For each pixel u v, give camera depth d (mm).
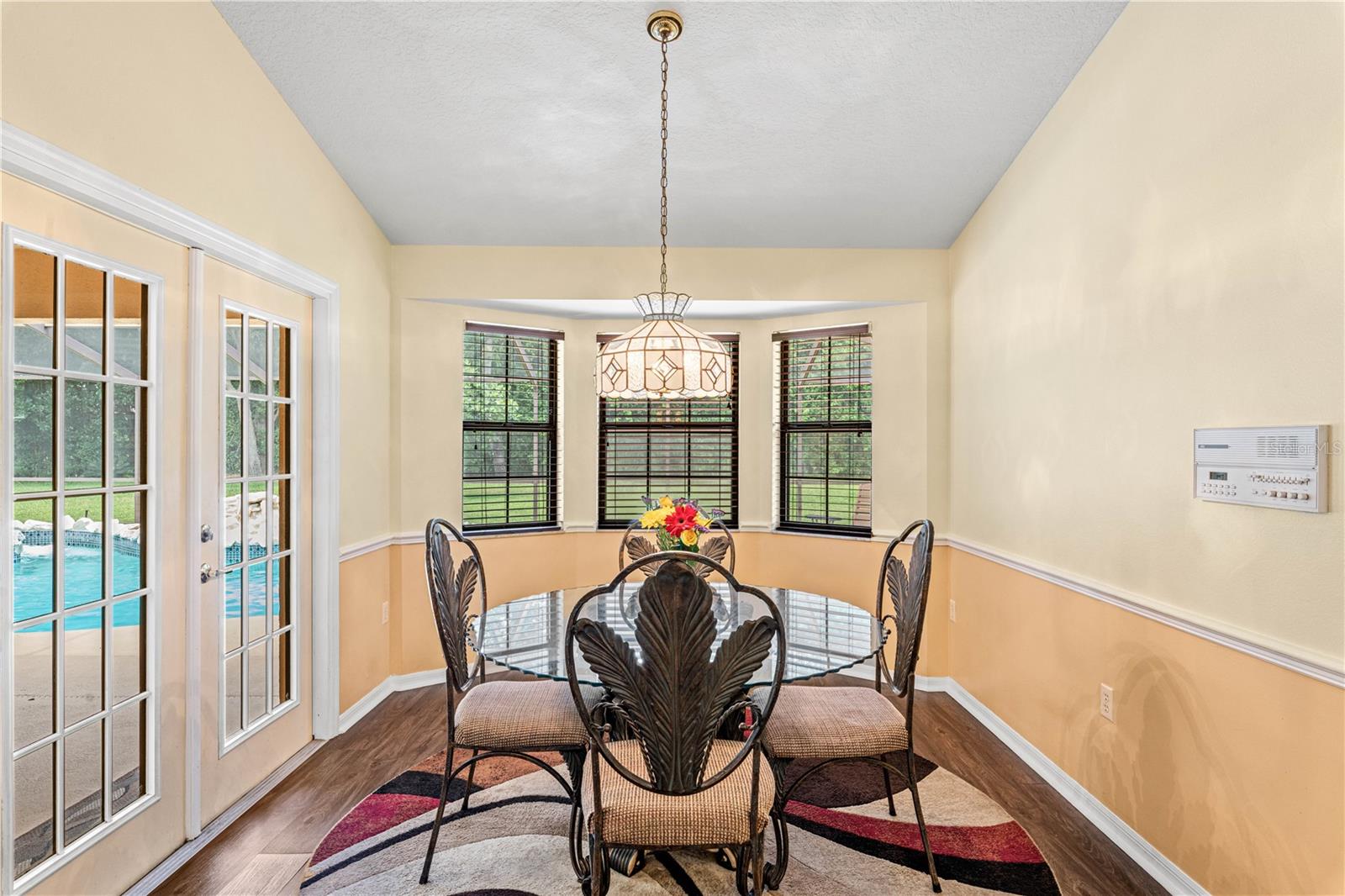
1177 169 1950
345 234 3107
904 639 2131
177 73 2027
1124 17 2193
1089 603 2361
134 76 1857
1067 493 2516
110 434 1872
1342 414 1459
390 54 2436
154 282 2004
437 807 2189
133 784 1946
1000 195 3092
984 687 3197
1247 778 1692
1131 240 2156
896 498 3758
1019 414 2889
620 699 1513
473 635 2289
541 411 4168
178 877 1978
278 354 2688
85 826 1784
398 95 2635
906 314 3750
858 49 2404
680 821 1562
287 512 2770
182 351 2125
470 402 3938
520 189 3240
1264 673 1646
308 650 2893
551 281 3695
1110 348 2264
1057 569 2570
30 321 1636
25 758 1629
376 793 2467
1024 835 2219
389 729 3051
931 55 2430
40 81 1580
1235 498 1720
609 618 2441
